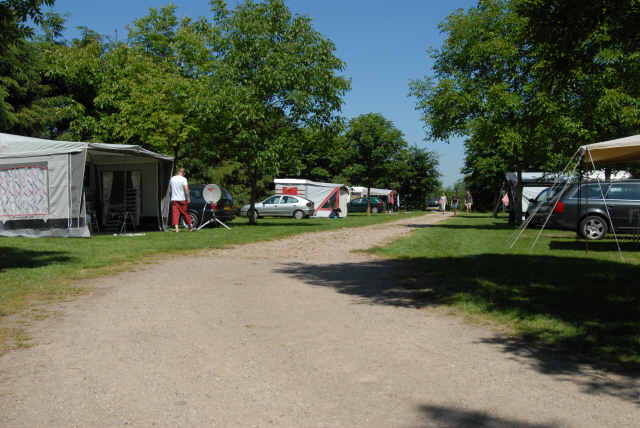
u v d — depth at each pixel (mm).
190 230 17406
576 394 3217
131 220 17688
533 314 5254
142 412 2900
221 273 8211
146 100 23359
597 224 14461
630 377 3514
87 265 8492
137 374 3533
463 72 21938
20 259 8953
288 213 33719
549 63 7070
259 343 4348
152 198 17656
